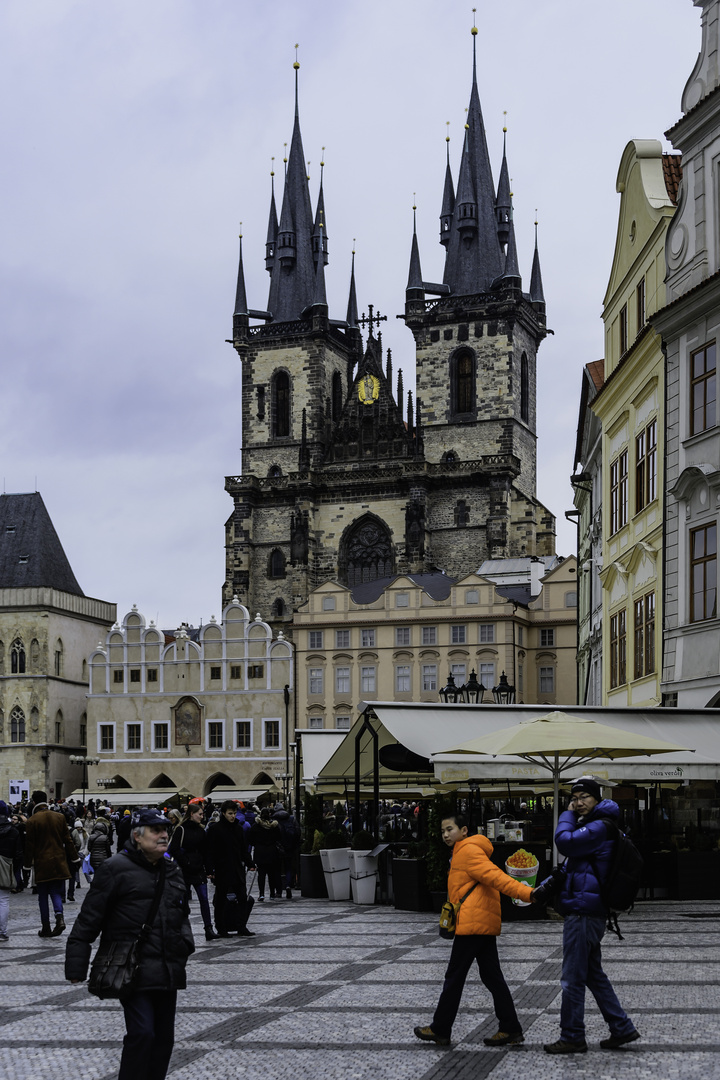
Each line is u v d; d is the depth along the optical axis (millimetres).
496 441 148375
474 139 156250
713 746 32375
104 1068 14336
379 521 146250
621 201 51344
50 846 29219
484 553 143375
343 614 126750
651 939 24469
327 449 152500
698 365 41656
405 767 38562
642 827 36469
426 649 124000
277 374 156500
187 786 129000
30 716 141125
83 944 11875
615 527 52094
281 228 161250
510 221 154250
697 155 42188
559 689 124500
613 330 53219
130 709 131250
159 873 12195
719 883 33625
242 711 128500
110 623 155750
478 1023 16531
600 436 57031
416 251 152500
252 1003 18453
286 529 149375
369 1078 13539
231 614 129875
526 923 29531
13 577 148750
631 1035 14703
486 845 15539
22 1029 16875
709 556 40312
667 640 42750
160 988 11828
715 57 41625
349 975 21047
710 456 40531
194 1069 14109
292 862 40625
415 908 33406
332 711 126250
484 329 149875
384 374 152125
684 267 42906
